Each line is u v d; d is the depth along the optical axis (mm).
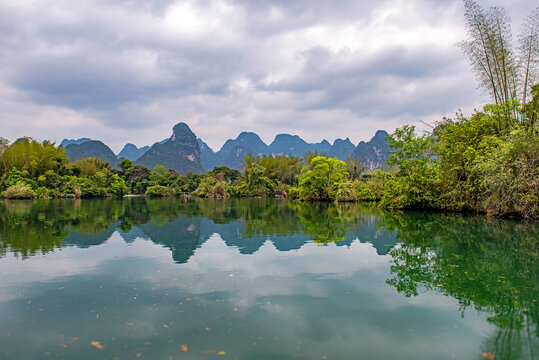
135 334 4766
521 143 17047
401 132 26609
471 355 4230
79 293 6559
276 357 4113
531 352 4312
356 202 41469
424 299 6285
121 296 6371
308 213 25594
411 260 9453
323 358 4105
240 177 89375
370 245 11727
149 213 25547
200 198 61750
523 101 20734
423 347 4434
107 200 49469
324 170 46312
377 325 5102
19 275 7855
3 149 55000
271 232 14977
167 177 88250
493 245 11711
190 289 6789
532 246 11508
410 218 20594
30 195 49938
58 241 12562
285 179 80688
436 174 25000
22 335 4766
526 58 20031
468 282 7410
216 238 13281
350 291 6703
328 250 10836
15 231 15141
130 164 93812
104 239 13062
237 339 4605
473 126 22203
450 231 14922
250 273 8008
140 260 9398
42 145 61750
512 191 17766
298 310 5676
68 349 4352
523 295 6566
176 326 5027
